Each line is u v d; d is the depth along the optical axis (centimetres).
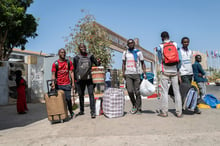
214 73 4312
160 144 279
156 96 1066
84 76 510
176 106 459
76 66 529
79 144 293
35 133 369
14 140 325
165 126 372
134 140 297
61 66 509
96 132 350
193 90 482
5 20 1488
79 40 1120
